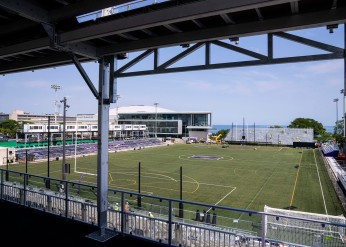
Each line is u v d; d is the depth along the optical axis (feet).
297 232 22.90
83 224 21.76
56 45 17.06
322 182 86.17
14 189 27.32
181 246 17.74
